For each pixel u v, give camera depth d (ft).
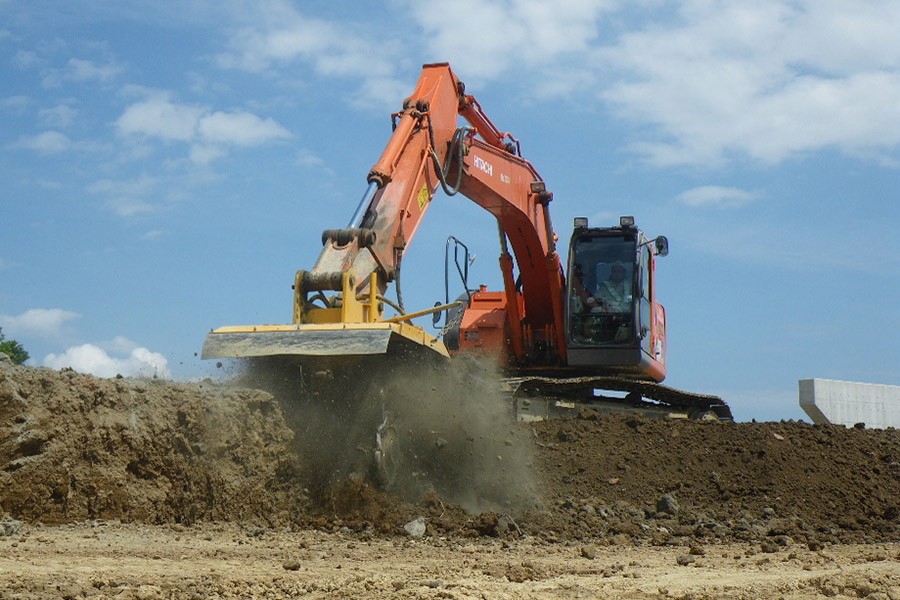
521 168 55.26
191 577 20.21
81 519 28.50
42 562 21.31
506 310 59.93
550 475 41.06
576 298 55.83
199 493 30.14
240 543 26.81
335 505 31.37
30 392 29.25
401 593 19.16
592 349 55.31
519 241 57.16
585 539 32.83
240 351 31.50
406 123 42.50
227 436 30.91
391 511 31.35
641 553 29.84
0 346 106.63
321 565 23.39
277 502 31.42
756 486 42.11
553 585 21.45
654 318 59.52
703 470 43.50
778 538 33.60
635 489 40.98
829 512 40.45
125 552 23.68
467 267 52.70
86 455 29.07
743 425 49.26
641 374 59.06
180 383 33.06
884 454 47.29
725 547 32.14
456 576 22.24
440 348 35.99
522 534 31.96
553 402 55.83
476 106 51.19
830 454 45.98
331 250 35.86
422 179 42.39
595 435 46.70
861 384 84.53
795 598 20.66
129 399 30.58
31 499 28.02
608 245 56.03
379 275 37.99
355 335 31.12
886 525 39.11
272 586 19.65
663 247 51.52
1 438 28.25
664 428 48.29
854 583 22.35
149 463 30.07
